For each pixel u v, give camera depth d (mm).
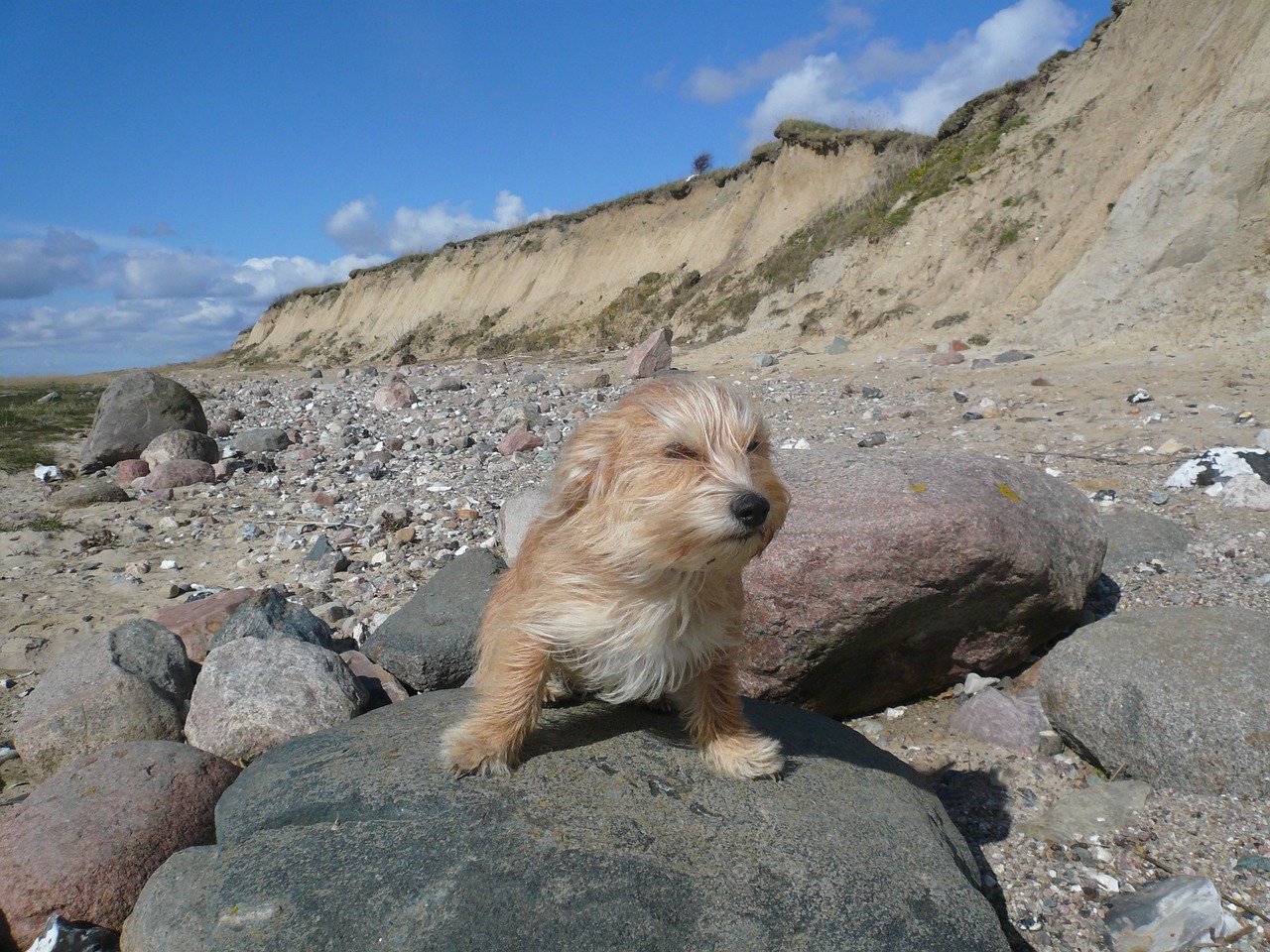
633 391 618
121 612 1240
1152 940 618
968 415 2152
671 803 583
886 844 577
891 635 887
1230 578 1097
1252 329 2596
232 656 872
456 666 954
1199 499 1378
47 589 1325
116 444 2281
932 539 845
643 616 575
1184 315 2832
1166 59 3822
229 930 502
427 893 505
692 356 4281
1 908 629
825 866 544
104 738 851
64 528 1642
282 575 1392
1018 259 3732
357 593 1298
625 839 544
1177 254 3014
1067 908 659
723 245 5812
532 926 493
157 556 1485
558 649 589
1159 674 774
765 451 614
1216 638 802
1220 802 724
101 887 636
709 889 519
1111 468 1592
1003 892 678
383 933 491
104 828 664
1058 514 983
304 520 1700
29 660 1096
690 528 535
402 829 546
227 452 2379
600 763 617
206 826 700
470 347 6836
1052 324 3205
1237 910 626
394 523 1614
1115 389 2271
